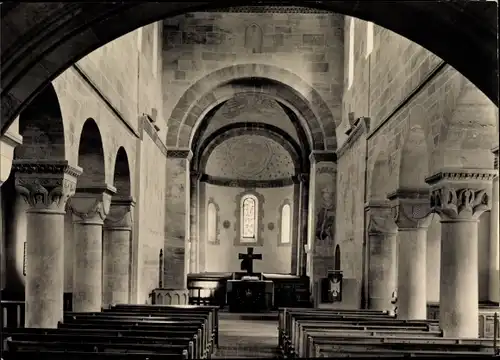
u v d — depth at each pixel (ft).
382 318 44.93
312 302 81.15
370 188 57.82
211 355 48.47
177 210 80.07
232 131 102.68
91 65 42.39
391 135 50.65
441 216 37.88
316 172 80.94
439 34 23.20
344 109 77.00
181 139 80.33
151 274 70.13
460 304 36.78
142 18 23.11
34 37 21.97
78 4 21.81
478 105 34.60
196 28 79.87
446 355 26.13
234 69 79.46
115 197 57.62
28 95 23.31
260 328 68.23
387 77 52.34
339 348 28.55
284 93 81.82
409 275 47.57
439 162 37.63
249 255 87.86
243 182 116.37
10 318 50.67
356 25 69.00
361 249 60.85
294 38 79.82
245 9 79.41
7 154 25.63
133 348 28.12
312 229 82.89
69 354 24.99
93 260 47.93
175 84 79.77
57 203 38.50
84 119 41.65
